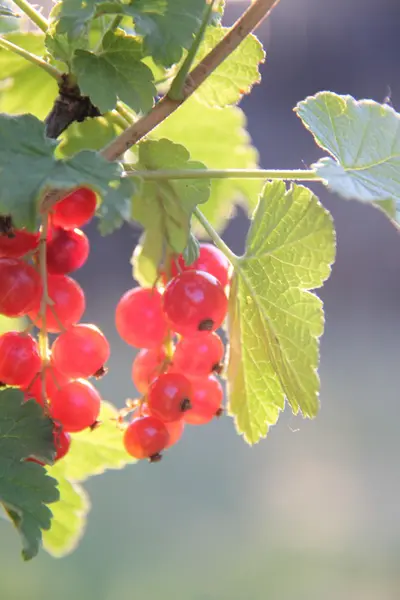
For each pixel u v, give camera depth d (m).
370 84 1.88
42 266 0.43
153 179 0.43
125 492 1.17
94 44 0.44
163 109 0.42
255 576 1.03
